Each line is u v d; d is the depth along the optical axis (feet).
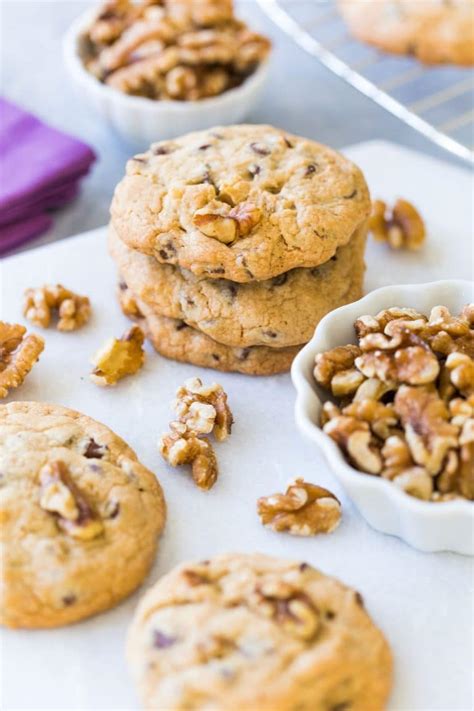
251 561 1.60
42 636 1.61
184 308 1.82
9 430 1.71
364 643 1.55
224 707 1.48
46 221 2.23
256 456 1.78
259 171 1.84
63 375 1.86
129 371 1.85
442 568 1.69
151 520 1.66
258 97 2.36
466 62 2.31
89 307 1.93
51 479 1.64
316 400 1.70
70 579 1.59
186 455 1.75
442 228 2.07
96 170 2.37
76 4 2.77
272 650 1.51
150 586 1.65
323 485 1.75
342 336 1.77
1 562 1.59
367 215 1.85
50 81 2.56
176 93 2.28
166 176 1.83
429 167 2.16
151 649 1.53
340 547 1.70
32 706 1.57
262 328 1.80
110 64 2.30
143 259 1.84
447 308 1.79
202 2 2.36
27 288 1.96
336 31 2.58
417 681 1.60
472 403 1.64
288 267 1.78
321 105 2.51
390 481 1.62
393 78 2.56
